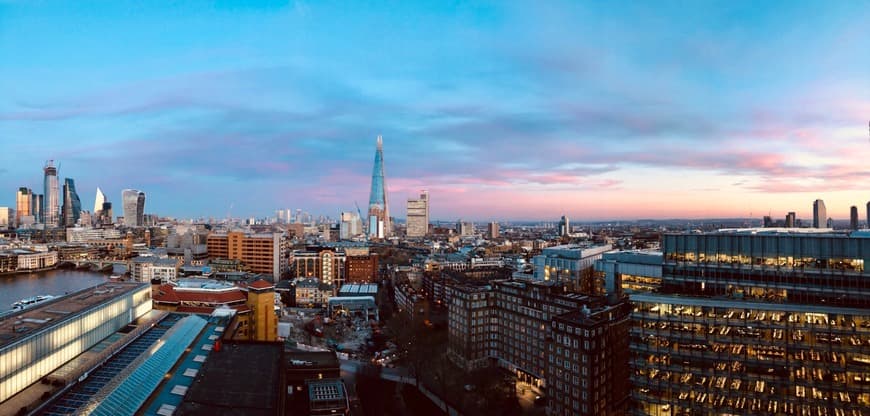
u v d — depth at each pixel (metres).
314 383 148.12
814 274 117.94
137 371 117.06
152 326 169.12
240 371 131.25
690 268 133.50
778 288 121.88
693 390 124.38
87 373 118.94
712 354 123.00
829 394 113.00
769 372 118.00
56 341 119.69
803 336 115.62
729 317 122.06
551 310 196.00
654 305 129.25
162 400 108.50
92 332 138.00
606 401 161.75
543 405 185.12
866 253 112.50
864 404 110.38
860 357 110.75
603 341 160.38
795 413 115.38
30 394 105.81
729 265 127.94
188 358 141.38
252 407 107.94
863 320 110.81
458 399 189.38
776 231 143.88
